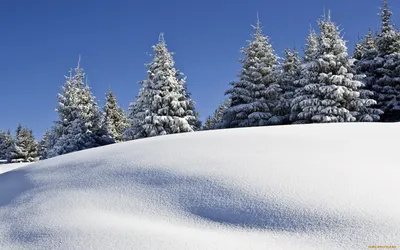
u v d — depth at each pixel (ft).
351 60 67.31
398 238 9.39
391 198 11.77
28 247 11.43
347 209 11.20
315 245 9.85
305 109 65.67
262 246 10.05
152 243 10.40
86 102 98.22
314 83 67.62
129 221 12.67
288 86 86.38
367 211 10.93
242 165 16.25
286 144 20.06
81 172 19.79
